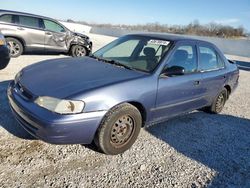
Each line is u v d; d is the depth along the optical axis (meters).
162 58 3.82
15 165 2.88
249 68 15.18
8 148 3.17
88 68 3.60
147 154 3.48
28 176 2.73
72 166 3.00
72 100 2.82
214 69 4.95
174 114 4.12
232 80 5.57
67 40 10.39
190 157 3.55
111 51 4.41
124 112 3.21
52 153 3.20
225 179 3.14
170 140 3.98
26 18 9.20
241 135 4.55
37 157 3.08
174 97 3.91
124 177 2.93
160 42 4.16
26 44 9.28
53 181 2.71
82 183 2.73
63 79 3.18
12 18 8.88
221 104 5.51
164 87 3.67
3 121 3.83
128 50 4.27
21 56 9.49
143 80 3.44
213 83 4.83
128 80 3.32
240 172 3.35
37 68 3.67
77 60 4.05
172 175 3.09
